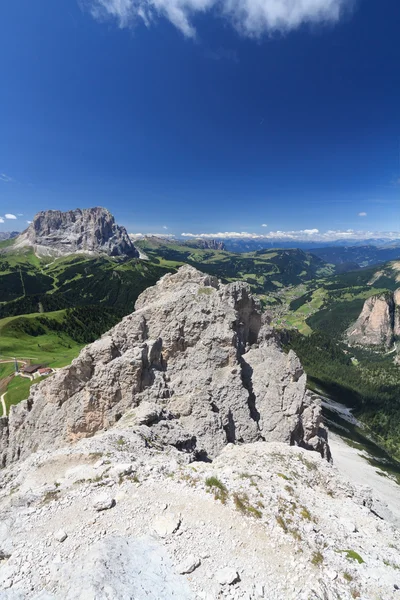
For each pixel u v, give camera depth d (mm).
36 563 17781
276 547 19859
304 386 48219
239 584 17250
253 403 46438
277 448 37031
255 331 56500
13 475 32188
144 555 18453
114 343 45500
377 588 18156
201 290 50438
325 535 22109
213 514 21906
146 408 37938
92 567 16969
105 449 29562
